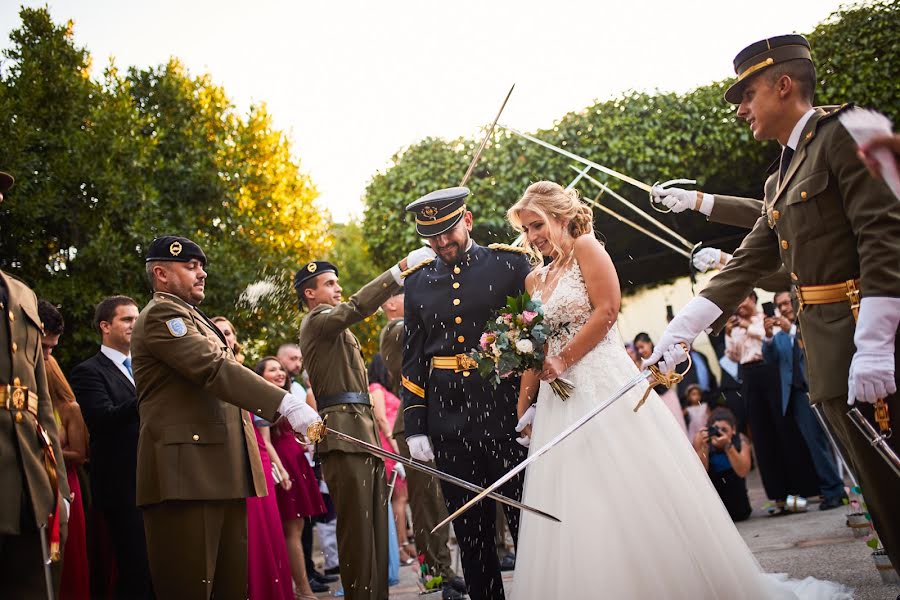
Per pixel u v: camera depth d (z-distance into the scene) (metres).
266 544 4.70
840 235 2.98
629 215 10.45
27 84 11.53
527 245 4.31
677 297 11.07
